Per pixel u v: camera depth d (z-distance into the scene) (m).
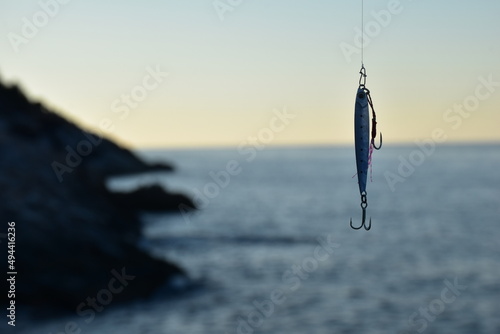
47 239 25.42
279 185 125.00
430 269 36.47
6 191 28.33
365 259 39.94
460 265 37.69
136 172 132.00
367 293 30.53
